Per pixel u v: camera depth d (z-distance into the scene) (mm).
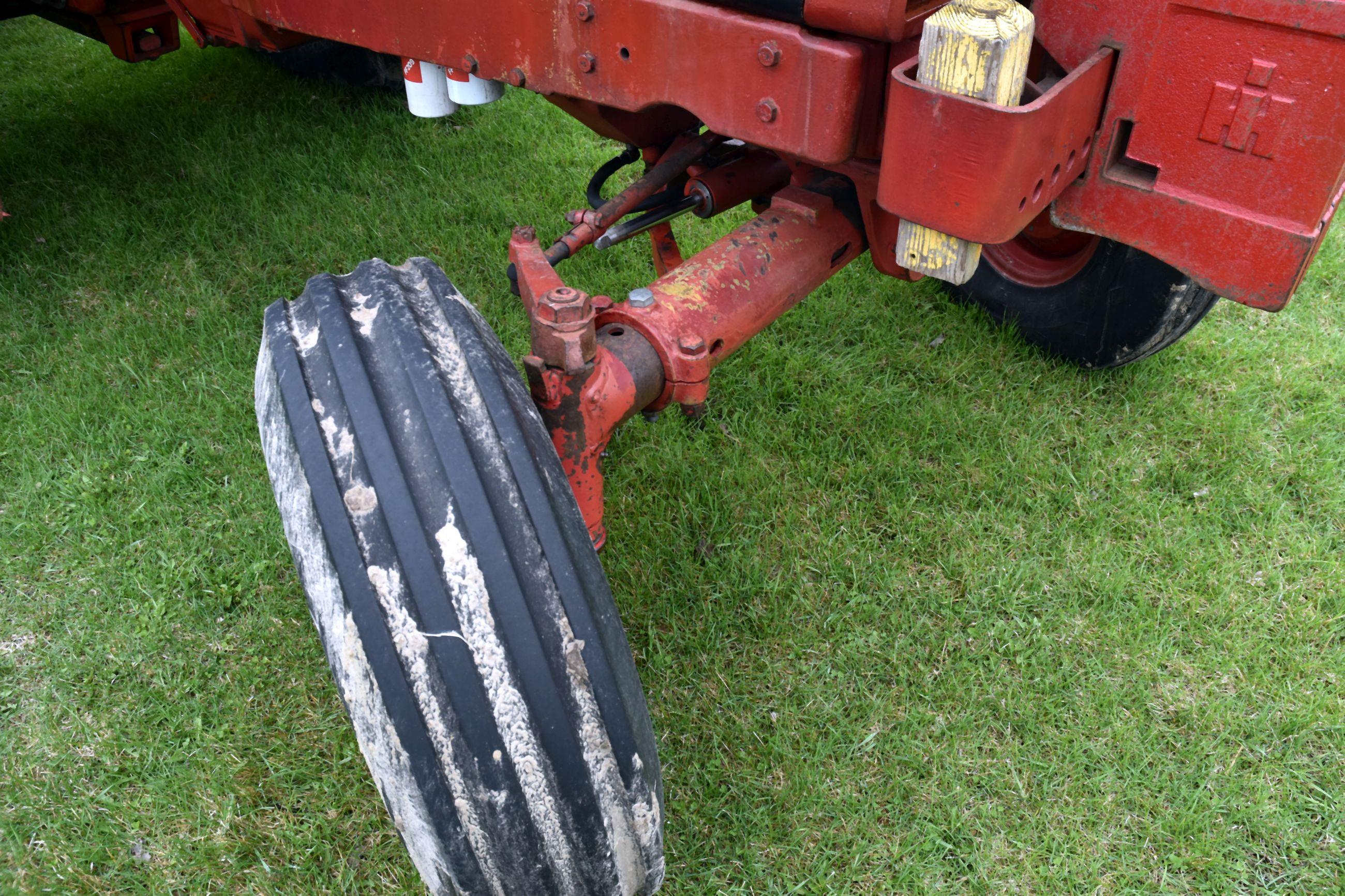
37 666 2311
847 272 3641
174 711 2211
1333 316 3533
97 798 2049
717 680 2303
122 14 3453
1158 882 1937
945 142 1433
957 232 1496
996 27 1327
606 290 3514
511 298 3469
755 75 1645
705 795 2066
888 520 2713
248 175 4188
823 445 2918
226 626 2418
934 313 3445
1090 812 2045
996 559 2590
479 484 1387
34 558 2551
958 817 2016
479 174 4254
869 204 1990
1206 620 2445
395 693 1327
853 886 1931
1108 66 1580
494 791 1346
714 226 3924
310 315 1586
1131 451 2932
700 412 1867
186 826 2016
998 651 2373
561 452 1688
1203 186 1597
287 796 2062
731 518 2697
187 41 5457
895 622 2420
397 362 1475
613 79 1845
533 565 1388
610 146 4539
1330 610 2473
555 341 1550
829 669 2320
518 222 3904
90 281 3566
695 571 2551
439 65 2133
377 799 2055
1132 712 2238
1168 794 2072
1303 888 1931
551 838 1390
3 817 2008
